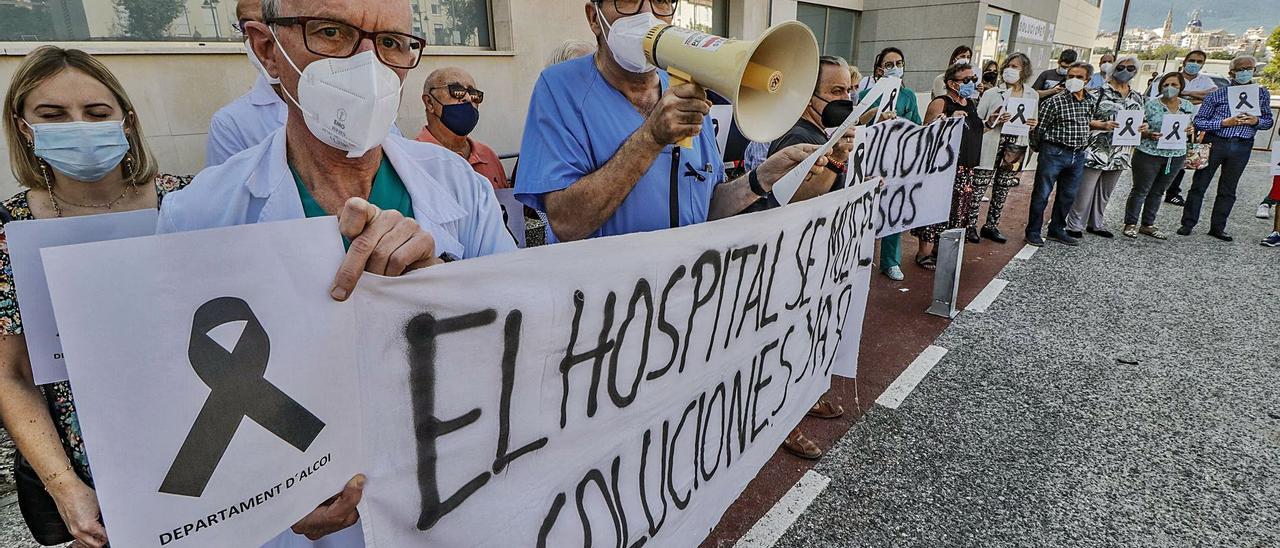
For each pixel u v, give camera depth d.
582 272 1.14
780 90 1.21
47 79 1.20
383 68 0.85
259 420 0.78
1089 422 2.84
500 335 1.04
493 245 1.22
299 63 0.86
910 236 6.11
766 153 2.64
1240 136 5.58
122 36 2.90
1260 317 4.04
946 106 4.62
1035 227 5.72
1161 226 6.53
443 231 1.10
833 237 2.01
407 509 1.00
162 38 3.03
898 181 3.24
